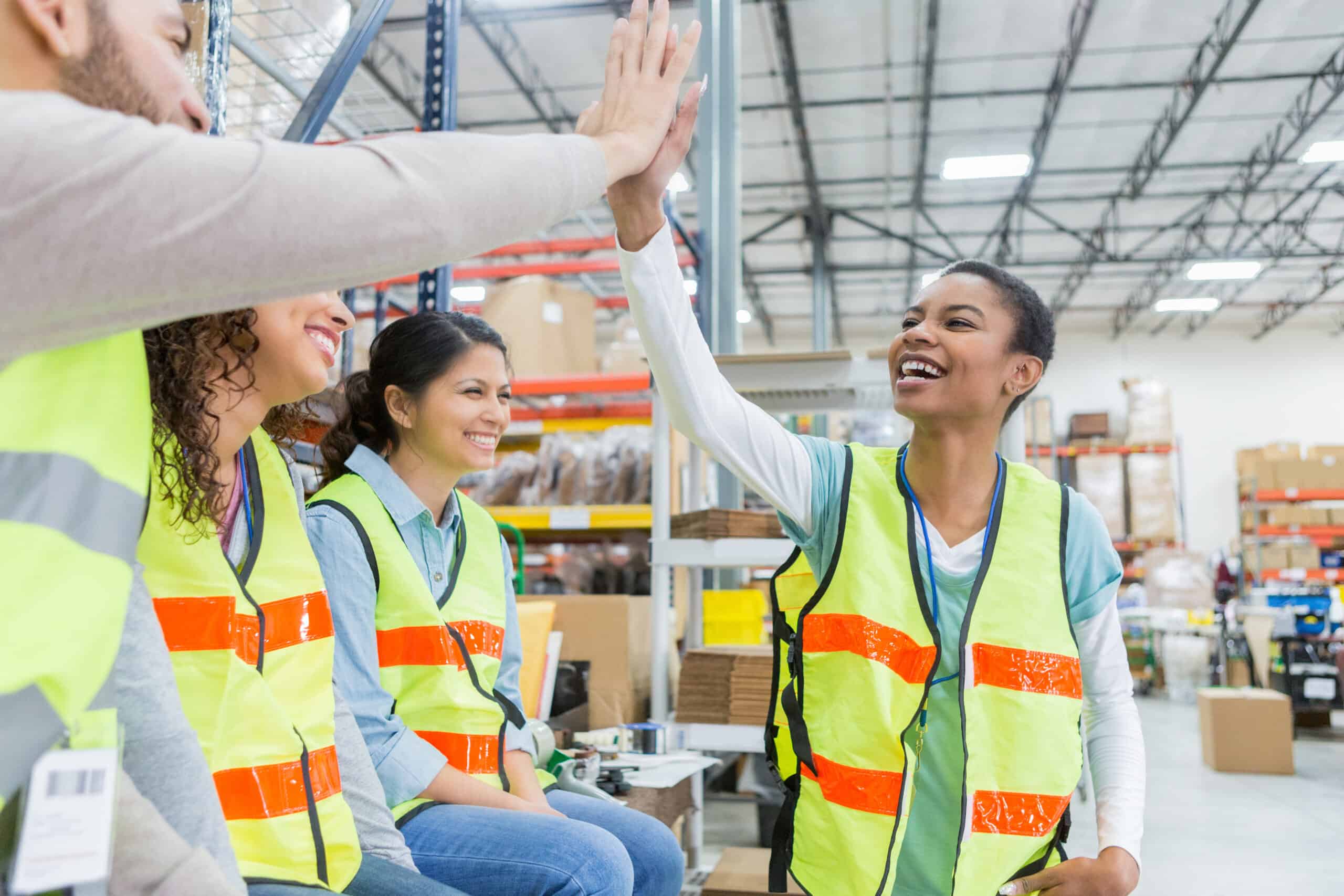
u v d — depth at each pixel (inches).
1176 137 395.2
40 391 20.0
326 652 39.5
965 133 398.6
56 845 18.4
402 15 304.3
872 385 108.8
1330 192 449.7
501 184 22.5
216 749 33.7
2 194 16.8
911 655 42.6
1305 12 308.0
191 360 31.9
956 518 45.6
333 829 37.8
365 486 57.9
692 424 42.1
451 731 55.2
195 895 23.8
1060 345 621.6
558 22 316.8
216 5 53.2
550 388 190.4
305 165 19.6
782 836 42.7
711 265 177.9
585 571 161.8
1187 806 172.2
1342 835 151.6
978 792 41.1
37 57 21.0
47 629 18.6
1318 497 420.5
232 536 38.0
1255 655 299.7
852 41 327.3
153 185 17.8
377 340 62.7
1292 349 591.5
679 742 102.0
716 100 180.9
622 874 49.5
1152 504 454.3
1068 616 43.8
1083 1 299.7
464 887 48.8
